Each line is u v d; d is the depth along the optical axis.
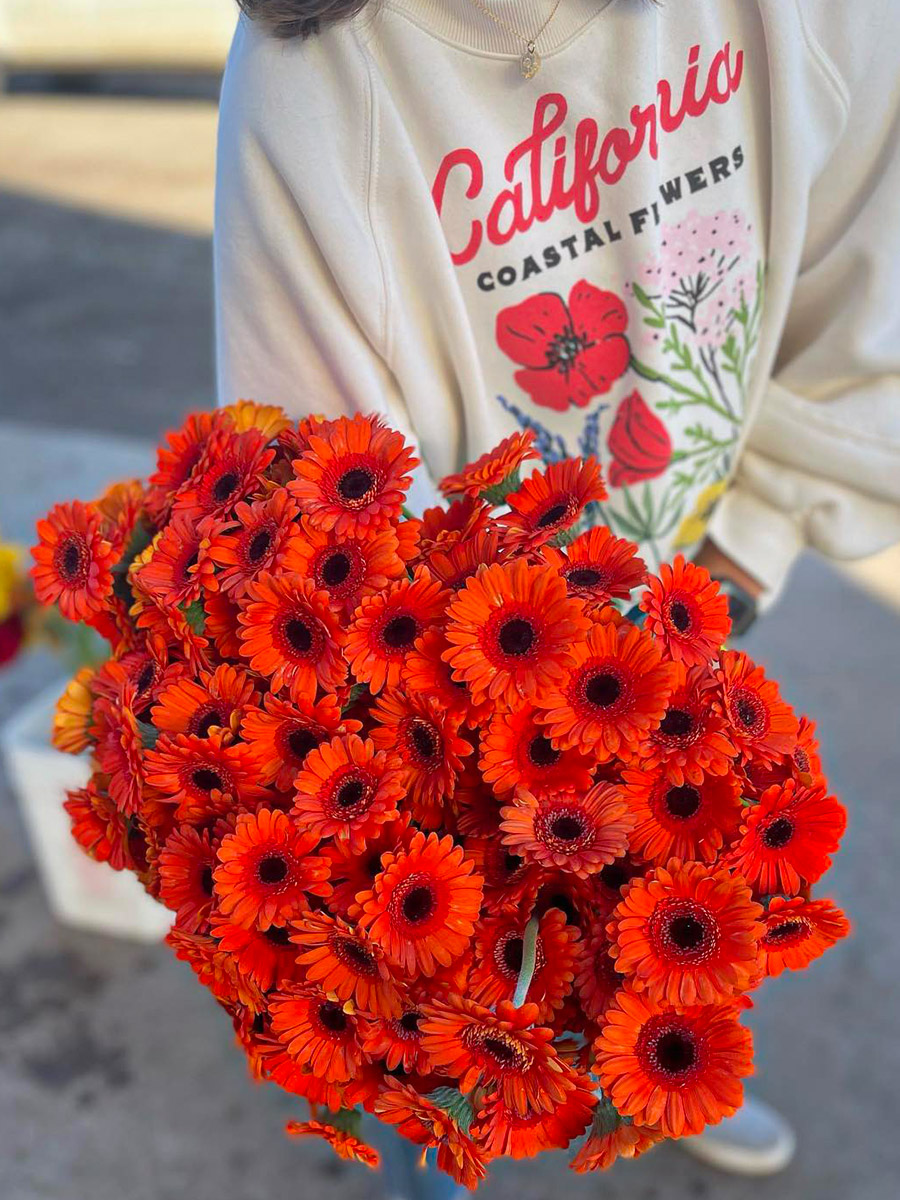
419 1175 1.26
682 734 0.90
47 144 8.42
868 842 2.47
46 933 2.33
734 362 1.19
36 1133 1.99
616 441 1.18
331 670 0.92
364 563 0.92
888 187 1.13
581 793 0.90
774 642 3.11
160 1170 1.93
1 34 9.78
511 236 1.04
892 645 3.08
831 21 1.03
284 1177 1.91
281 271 1.03
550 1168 1.90
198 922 0.94
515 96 0.99
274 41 0.95
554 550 0.94
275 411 1.05
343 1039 0.91
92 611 1.01
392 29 0.95
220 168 1.01
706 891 0.87
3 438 4.37
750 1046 0.86
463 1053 0.86
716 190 1.09
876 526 1.31
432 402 1.12
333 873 0.92
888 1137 1.93
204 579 0.95
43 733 2.13
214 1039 2.13
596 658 0.89
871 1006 2.15
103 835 1.04
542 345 1.11
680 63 1.02
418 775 0.92
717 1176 1.88
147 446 4.34
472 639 0.89
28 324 5.49
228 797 0.93
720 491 1.30
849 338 1.21
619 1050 0.86
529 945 0.88
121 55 9.56
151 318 5.52
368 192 0.99
